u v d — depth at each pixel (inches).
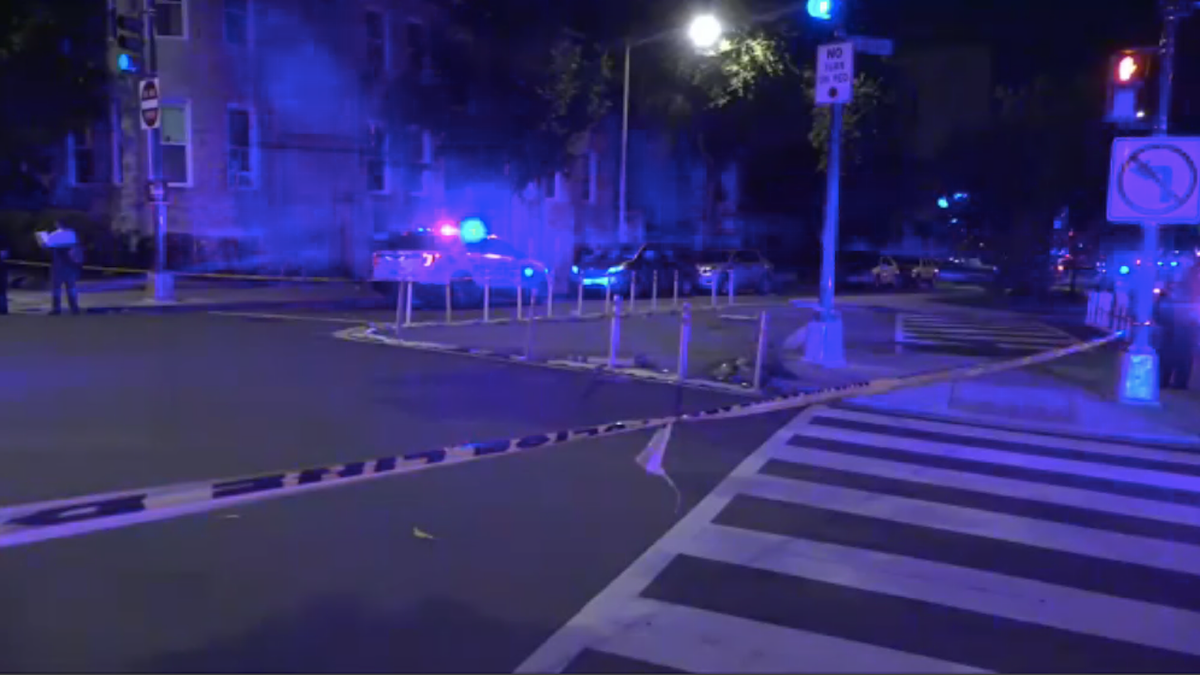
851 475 312.5
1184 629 196.1
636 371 515.8
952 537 251.8
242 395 401.4
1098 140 1185.4
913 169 1717.5
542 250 1282.0
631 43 1237.7
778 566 225.3
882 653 179.8
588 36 1222.3
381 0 1134.4
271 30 1043.3
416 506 261.7
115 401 380.2
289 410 375.9
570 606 197.3
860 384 497.4
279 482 277.9
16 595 194.1
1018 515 273.9
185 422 348.8
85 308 698.2
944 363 591.8
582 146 1441.9
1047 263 1302.9
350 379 449.1
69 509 247.9
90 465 289.3
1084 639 189.8
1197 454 364.8
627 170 1600.6
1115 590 217.5
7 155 952.9
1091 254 1681.8
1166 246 954.7
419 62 1185.4
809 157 1790.1
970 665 176.1
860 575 221.3
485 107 1093.1
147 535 230.7
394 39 1159.6
